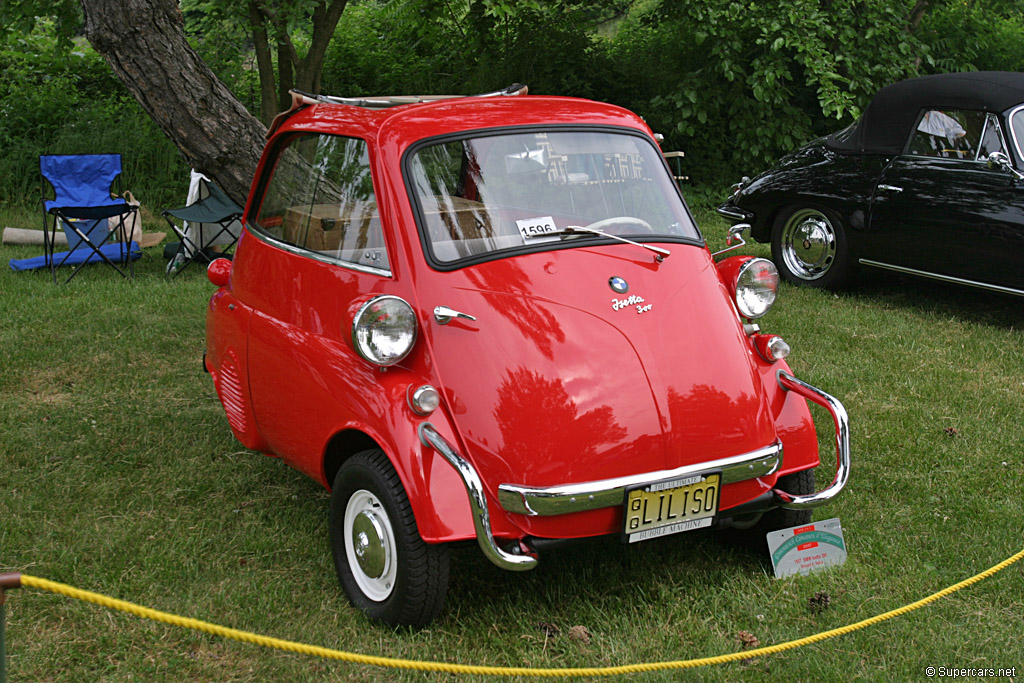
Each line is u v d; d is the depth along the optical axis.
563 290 3.47
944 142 7.70
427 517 3.10
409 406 3.22
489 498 3.21
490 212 3.66
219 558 3.92
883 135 8.15
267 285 4.19
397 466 3.20
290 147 4.37
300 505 4.45
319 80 12.02
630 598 3.60
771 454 3.49
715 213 12.04
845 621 3.47
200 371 6.29
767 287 3.95
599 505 3.20
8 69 13.41
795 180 8.62
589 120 4.08
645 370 3.36
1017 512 4.32
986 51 14.40
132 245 9.70
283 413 3.94
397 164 3.64
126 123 12.79
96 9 7.00
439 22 14.39
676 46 13.70
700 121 12.13
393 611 3.32
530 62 13.88
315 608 3.57
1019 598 3.61
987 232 7.24
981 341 6.90
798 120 12.51
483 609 3.53
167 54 7.18
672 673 3.15
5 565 3.80
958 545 4.03
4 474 4.68
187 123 7.38
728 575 3.82
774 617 3.49
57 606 3.49
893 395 5.83
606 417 3.24
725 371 3.52
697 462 3.36
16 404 5.60
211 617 3.48
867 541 4.07
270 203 4.43
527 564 3.11
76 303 7.75
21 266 8.90
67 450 4.98
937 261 7.66
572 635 3.38
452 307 3.37
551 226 3.71
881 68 11.99
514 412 3.21
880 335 7.08
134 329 7.10
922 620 3.46
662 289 3.62
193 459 4.94
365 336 3.24
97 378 6.09
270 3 10.38
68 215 8.51
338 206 3.86
